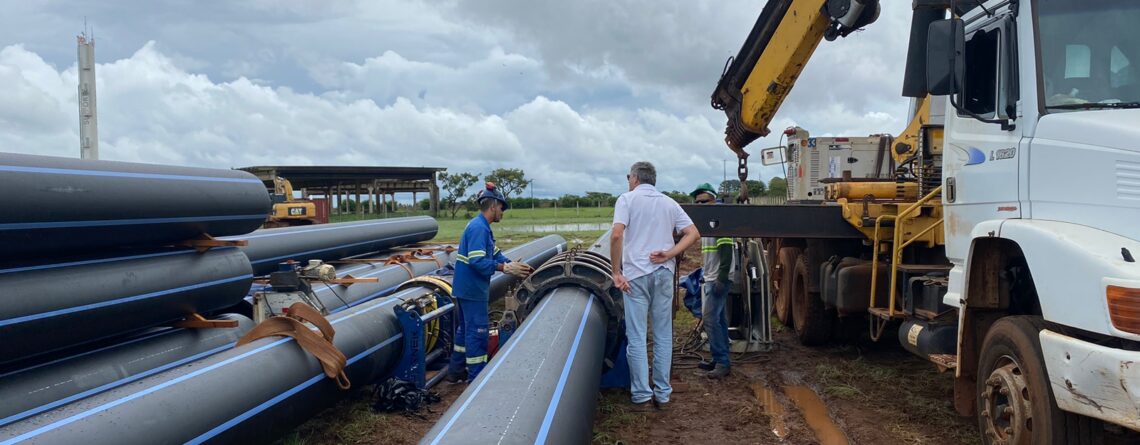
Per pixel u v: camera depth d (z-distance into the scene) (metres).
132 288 4.30
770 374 6.70
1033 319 3.95
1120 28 4.12
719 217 6.30
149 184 4.39
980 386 4.31
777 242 9.46
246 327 5.41
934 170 6.30
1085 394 3.39
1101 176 3.68
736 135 8.16
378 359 5.47
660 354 5.61
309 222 19.80
